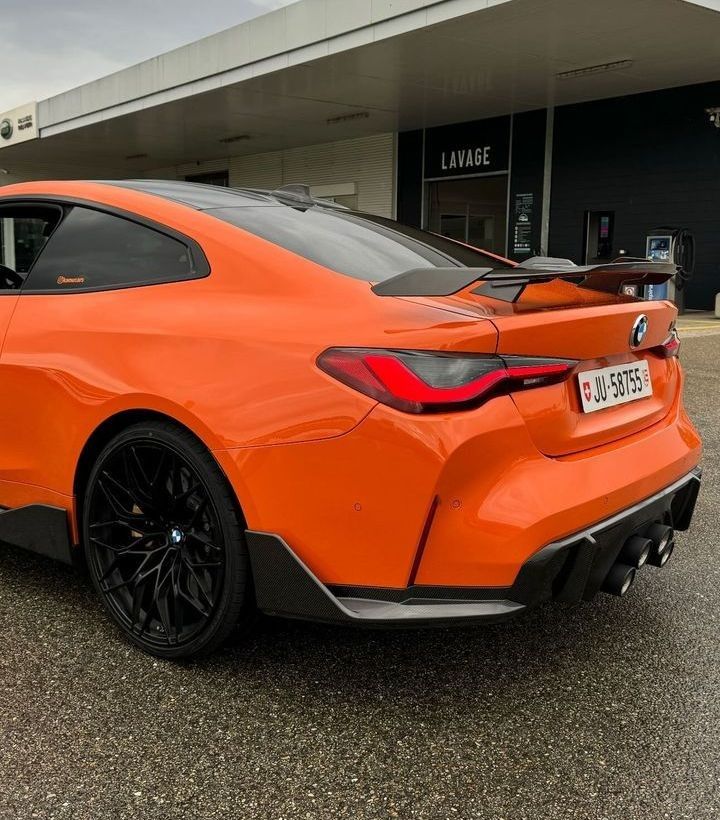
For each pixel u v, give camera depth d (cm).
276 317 204
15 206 278
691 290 1546
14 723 195
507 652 237
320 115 1884
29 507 250
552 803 171
